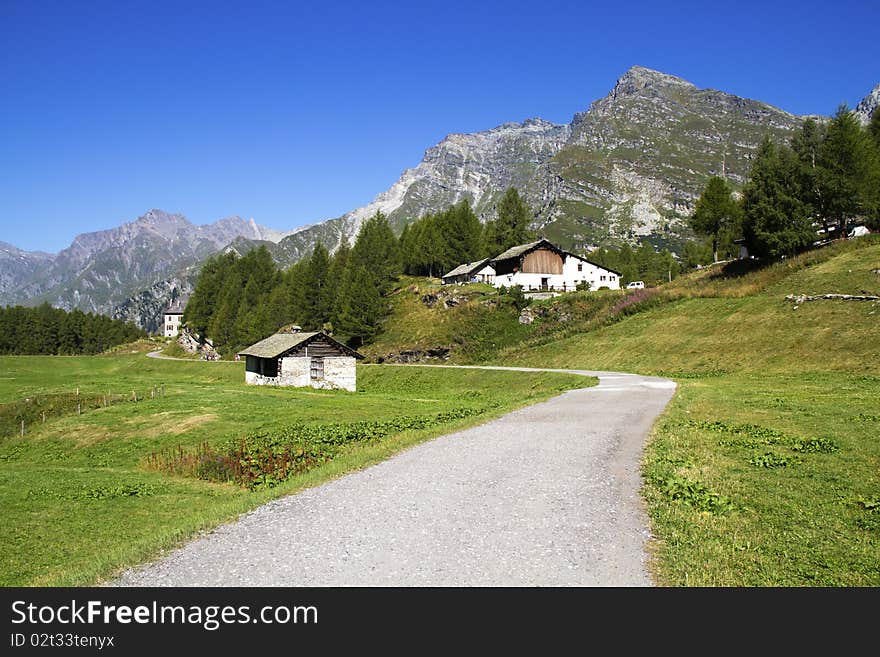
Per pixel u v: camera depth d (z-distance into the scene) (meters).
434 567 9.09
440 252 134.88
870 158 67.94
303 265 155.38
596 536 10.22
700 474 14.48
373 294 103.69
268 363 66.50
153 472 27.72
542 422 23.50
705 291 69.38
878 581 8.57
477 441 19.55
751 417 23.50
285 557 9.70
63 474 28.12
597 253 176.62
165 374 111.19
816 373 40.91
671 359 54.38
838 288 53.78
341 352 65.00
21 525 18.92
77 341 195.75
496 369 65.94
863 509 11.74
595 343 68.19
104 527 18.66
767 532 10.47
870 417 22.12
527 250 109.12
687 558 9.24
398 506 12.28
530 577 8.69
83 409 54.00
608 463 15.84
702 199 91.56
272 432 31.86
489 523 10.99
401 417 33.47
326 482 14.66
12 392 67.00
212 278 160.50
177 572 9.35
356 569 9.12
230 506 13.22
